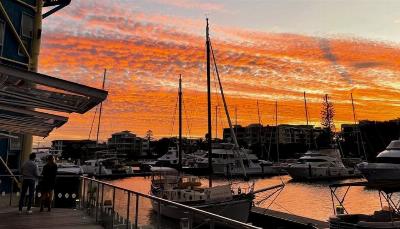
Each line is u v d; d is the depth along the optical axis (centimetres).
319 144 14112
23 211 1332
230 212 2588
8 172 1808
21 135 1928
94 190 1220
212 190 2578
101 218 1088
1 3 1783
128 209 850
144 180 8425
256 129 18400
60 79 785
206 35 3666
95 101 880
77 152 15812
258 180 7788
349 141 15238
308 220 2494
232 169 8138
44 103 940
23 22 1920
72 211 1347
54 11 2222
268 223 2689
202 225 536
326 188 6150
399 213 1934
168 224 671
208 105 3500
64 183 1492
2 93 848
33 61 1941
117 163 10062
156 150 19712
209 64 3591
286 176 8888
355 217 1905
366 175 5547
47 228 1012
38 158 6869
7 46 1812
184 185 3186
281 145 15588
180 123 5894
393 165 5300
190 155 10950
